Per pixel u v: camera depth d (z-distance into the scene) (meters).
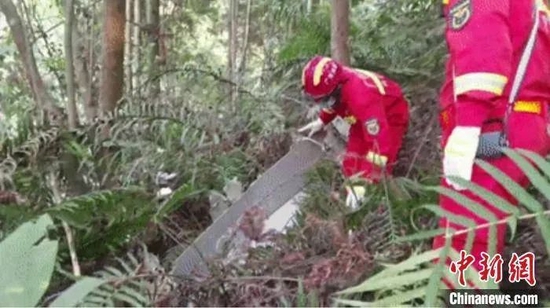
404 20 4.94
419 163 3.40
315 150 3.21
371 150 3.36
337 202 2.65
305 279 2.08
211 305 2.13
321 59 3.68
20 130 3.34
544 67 2.26
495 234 1.37
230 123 4.11
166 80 4.99
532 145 2.21
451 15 2.17
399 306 1.33
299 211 2.77
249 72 6.73
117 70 4.01
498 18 2.10
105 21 3.98
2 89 5.02
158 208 3.06
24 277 1.30
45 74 5.73
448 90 2.35
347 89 3.55
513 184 1.40
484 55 2.07
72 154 3.37
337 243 2.18
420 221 2.53
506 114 2.17
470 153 2.07
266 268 2.24
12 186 2.95
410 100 4.14
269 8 7.14
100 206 2.80
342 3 4.11
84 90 4.67
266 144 3.76
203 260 2.40
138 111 3.76
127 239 2.99
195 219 3.38
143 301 1.88
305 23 5.54
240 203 2.96
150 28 6.46
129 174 3.36
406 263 1.34
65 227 2.62
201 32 9.08
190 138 3.69
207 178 3.50
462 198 1.41
